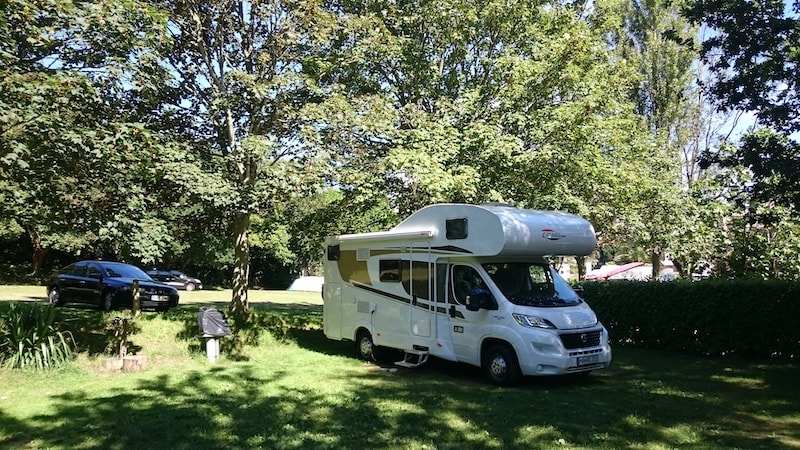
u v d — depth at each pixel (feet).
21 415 20.42
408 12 44.86
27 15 23.50
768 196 27.50
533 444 17.94
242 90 37.88
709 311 35.83
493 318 27.25
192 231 47.44
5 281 104.53
